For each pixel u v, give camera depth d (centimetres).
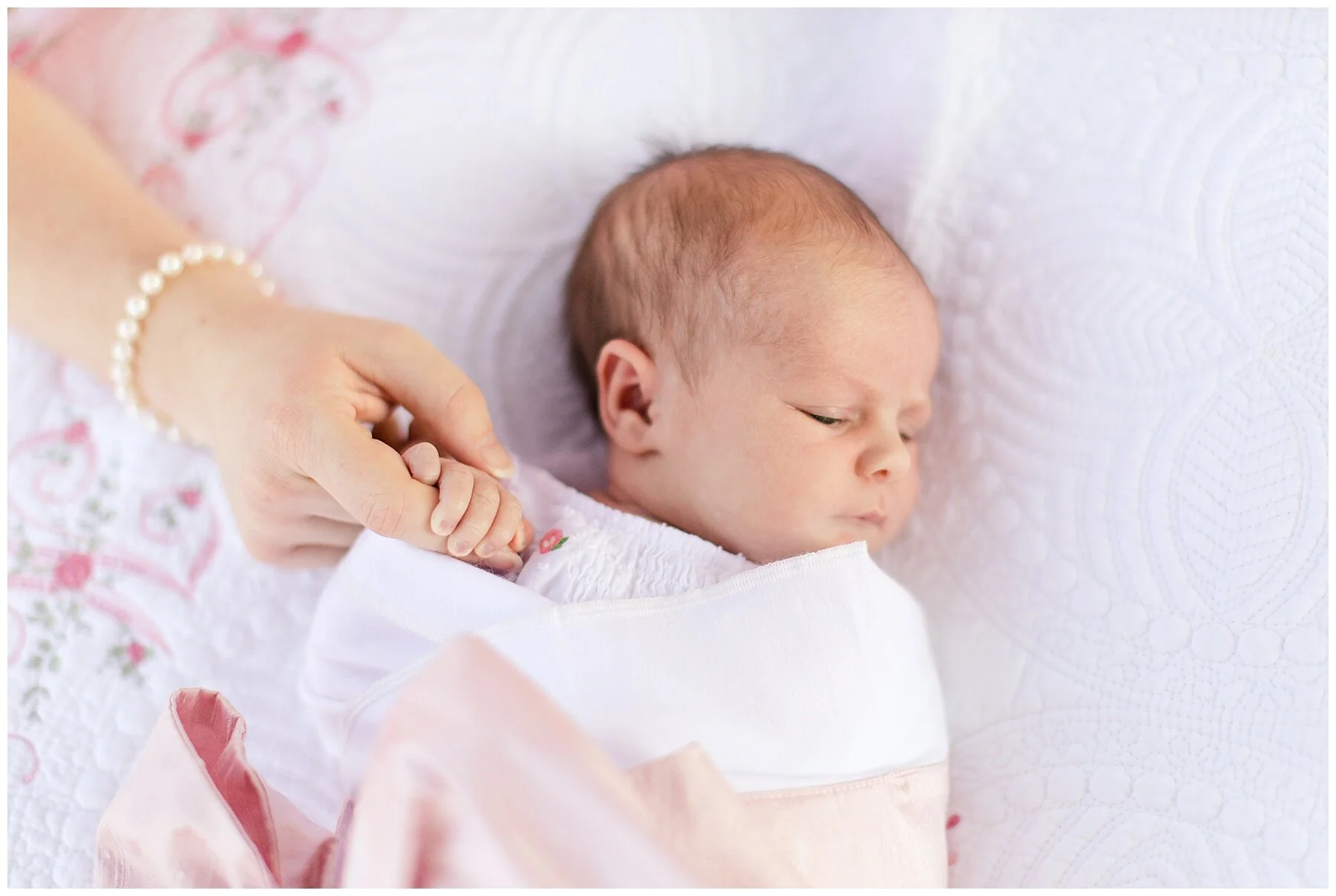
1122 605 101
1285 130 105
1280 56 108
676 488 103
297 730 109
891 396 100
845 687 87
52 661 109
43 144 111
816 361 98
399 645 93
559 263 122
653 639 85
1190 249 105
